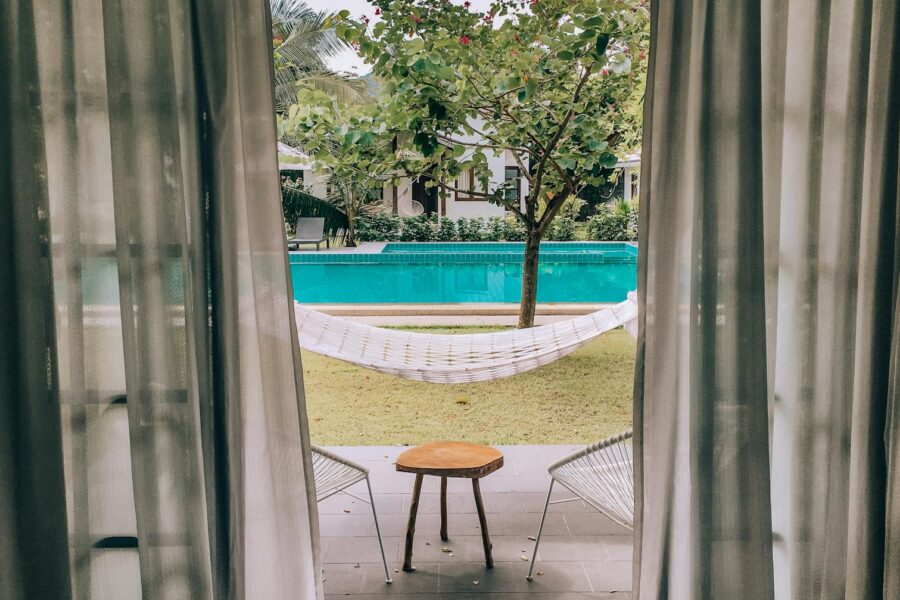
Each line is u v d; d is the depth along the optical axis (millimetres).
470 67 5004
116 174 1559
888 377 1667
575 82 5277
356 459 3785
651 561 1735
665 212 1637
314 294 10070
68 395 1655
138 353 1597
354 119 5121
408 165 5449
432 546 2832
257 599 1738
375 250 13234
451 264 12258
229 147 1604
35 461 1624
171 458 1636
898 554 1773
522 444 4180
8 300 1586
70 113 1587
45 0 1571
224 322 1630
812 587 1708
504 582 2553
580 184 5977
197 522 1660
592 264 12188
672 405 1688
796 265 1660
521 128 5199
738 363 1619
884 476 1683
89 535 1683
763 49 1607
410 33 5098
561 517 3074
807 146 1626
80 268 1623
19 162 1563
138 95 1552
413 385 5746
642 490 1738
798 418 1682
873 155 1641
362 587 2525
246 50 1581
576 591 2490
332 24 4949
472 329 7137
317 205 13844
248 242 1646
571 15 4691
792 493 1706
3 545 1639
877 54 1612
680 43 1585
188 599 1671
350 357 3346
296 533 1711
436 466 2541
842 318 1645
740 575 1659
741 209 1588
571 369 6098
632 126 5480
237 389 1654
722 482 1646
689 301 1651
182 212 1596
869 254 1665
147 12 1541
